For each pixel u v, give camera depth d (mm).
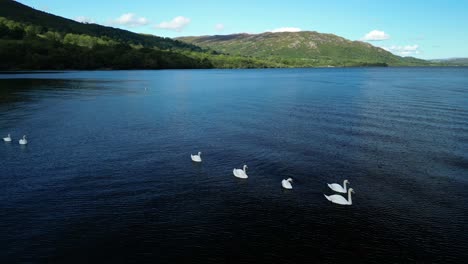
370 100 100438
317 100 101500
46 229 30656
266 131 63281
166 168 45188
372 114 78312
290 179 39500
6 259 26484
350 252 27672
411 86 144875
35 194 37438
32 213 33375
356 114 78562
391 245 28641
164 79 184500
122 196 37125
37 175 42562
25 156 49438
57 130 63938
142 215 33188
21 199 36250
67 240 29078
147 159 48500
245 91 127062
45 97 104750
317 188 39438
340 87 141750
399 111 81500
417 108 85312
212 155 50219
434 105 89438
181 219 32438
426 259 26891
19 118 73938
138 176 42531
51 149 52656
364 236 29875
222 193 38031
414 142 56000
